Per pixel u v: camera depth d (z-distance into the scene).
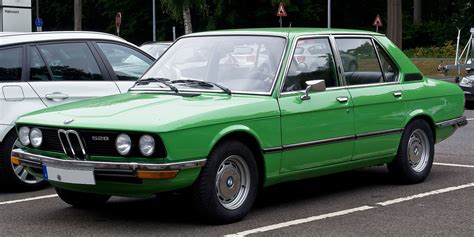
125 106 6.41
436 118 8.43
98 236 6.12
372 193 7.80
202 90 6.85
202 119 6.05
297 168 6.89
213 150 6.19
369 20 54.34
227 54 7.15
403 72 8.12
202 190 6.13
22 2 26.36
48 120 6.40
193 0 37.97
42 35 8.53
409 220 6.61
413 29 48.16
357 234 6.12
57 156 6.34
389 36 29.53
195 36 7.63
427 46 47.59
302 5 51.00
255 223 6.47
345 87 7.39
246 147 6.43
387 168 8.61
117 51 9.05
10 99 8.03
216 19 50.16
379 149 7.72
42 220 6.73
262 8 49.66
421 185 8.24
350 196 7.66
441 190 7.95
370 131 7.55
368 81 7.72
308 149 6.91
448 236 6.06
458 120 8.79
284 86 6.80
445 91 8.59
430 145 8.41
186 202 7.40
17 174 8.09
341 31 7.64
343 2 53.31
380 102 7.64
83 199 7.14
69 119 6.24
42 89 8.25
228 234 6.09
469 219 6.64
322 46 7.34
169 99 6.57
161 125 5.82
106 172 5.93
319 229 6.28
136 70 9.10
